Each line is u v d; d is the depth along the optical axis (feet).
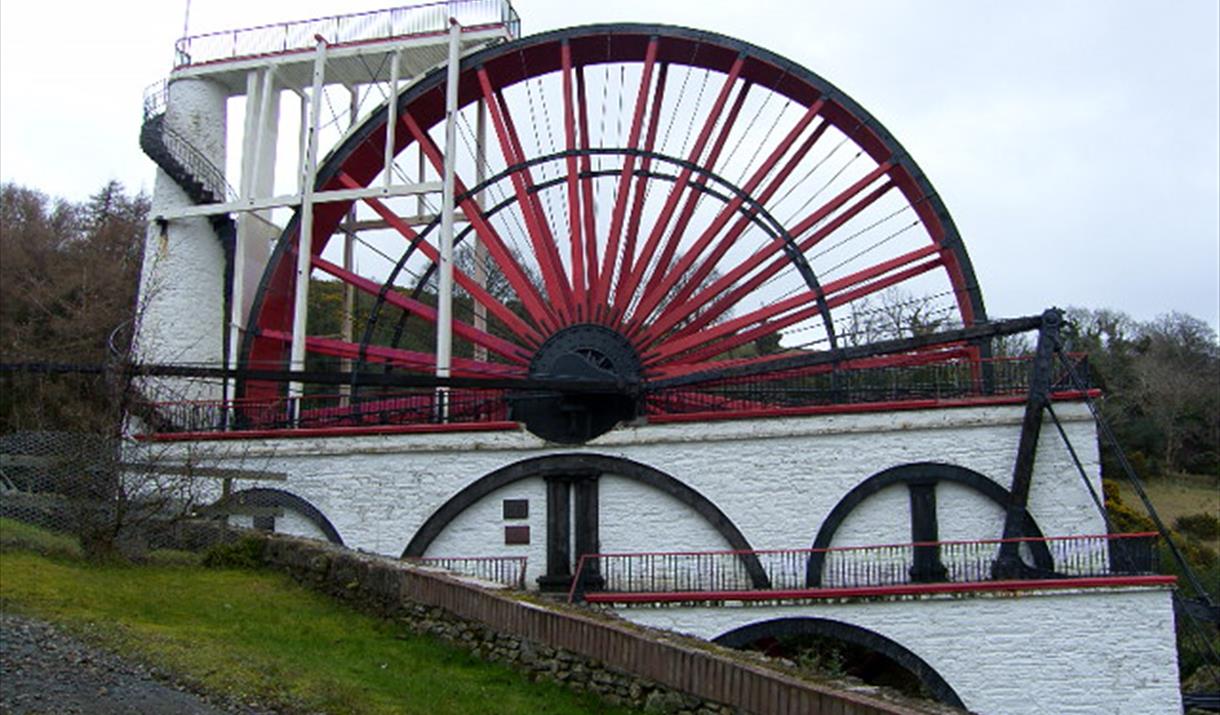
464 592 36.99
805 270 79.77
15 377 85.30
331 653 34.55
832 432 61.93
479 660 35.19
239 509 63.46
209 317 86.17
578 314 77.36
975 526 60.18
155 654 30.91
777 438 62.44
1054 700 54.54
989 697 54.95
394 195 80.89
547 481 64.69
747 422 62.80
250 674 30.04
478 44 85.56
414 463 66.18
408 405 78.95
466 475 65.46
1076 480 59.16
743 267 79.00
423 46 84.64
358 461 66.90
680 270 77.46
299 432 67.77
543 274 81.25
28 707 24.66
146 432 68.23
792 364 63.98
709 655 28.04
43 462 48.91
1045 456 59.72
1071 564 58.18
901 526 60.85
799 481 61.82
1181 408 192.34
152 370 61.16
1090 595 55.26
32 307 133.39
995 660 55.26
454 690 31.09
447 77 82.84
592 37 81.97
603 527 63.62
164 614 37.17
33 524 47.78
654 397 72.69
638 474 63.52
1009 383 65.57
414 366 82.33
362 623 39.65
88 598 37.06
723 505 62.34
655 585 61.82
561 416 70.28
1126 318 256.11
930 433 61.16
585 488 64.13
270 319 86.69
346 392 98.73
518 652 34.04
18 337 124.57
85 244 163.43
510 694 31.24
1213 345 250.16
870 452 61.52
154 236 85.87
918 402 61.36
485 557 64.03
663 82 86.74
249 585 44.37
